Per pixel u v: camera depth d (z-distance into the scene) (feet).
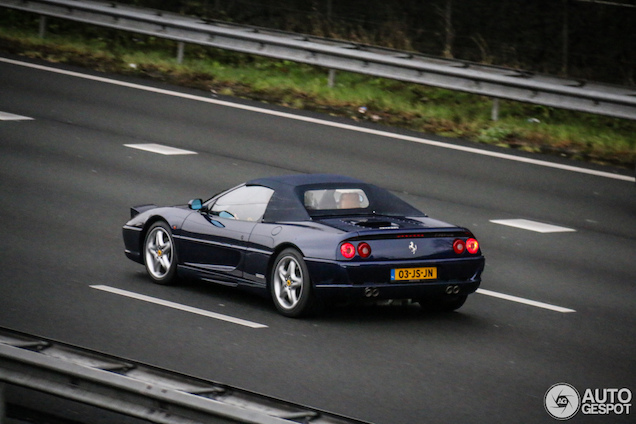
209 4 256.32
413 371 67.77
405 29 229.66
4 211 114.62
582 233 120.67
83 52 213.66
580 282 99.40
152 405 47.78
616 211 132.46
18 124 158.81
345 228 79.15
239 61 217.77
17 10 221.05
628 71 218.18
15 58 206.39
